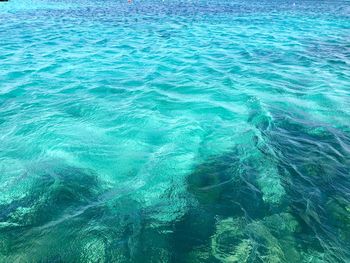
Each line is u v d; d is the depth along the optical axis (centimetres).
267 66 1343
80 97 967
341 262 418
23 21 2278
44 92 998
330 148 695
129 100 955
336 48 1691
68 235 455
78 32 1962
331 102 962
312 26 2416
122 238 452
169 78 1167
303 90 1063
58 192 550
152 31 2080
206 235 459
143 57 1443
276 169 616
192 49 1625
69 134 750
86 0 4150
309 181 580
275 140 729
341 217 492
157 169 625
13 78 1109
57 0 4006
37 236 452
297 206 515
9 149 680
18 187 559
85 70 1230
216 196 543
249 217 493
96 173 611
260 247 437
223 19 2700
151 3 4019
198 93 1027
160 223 482
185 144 721
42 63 1297
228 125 812
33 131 757
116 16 2712
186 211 508
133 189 566
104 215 498
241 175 600
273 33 2103
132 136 754
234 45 1739
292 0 5053
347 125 813
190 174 609
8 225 471
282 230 467
